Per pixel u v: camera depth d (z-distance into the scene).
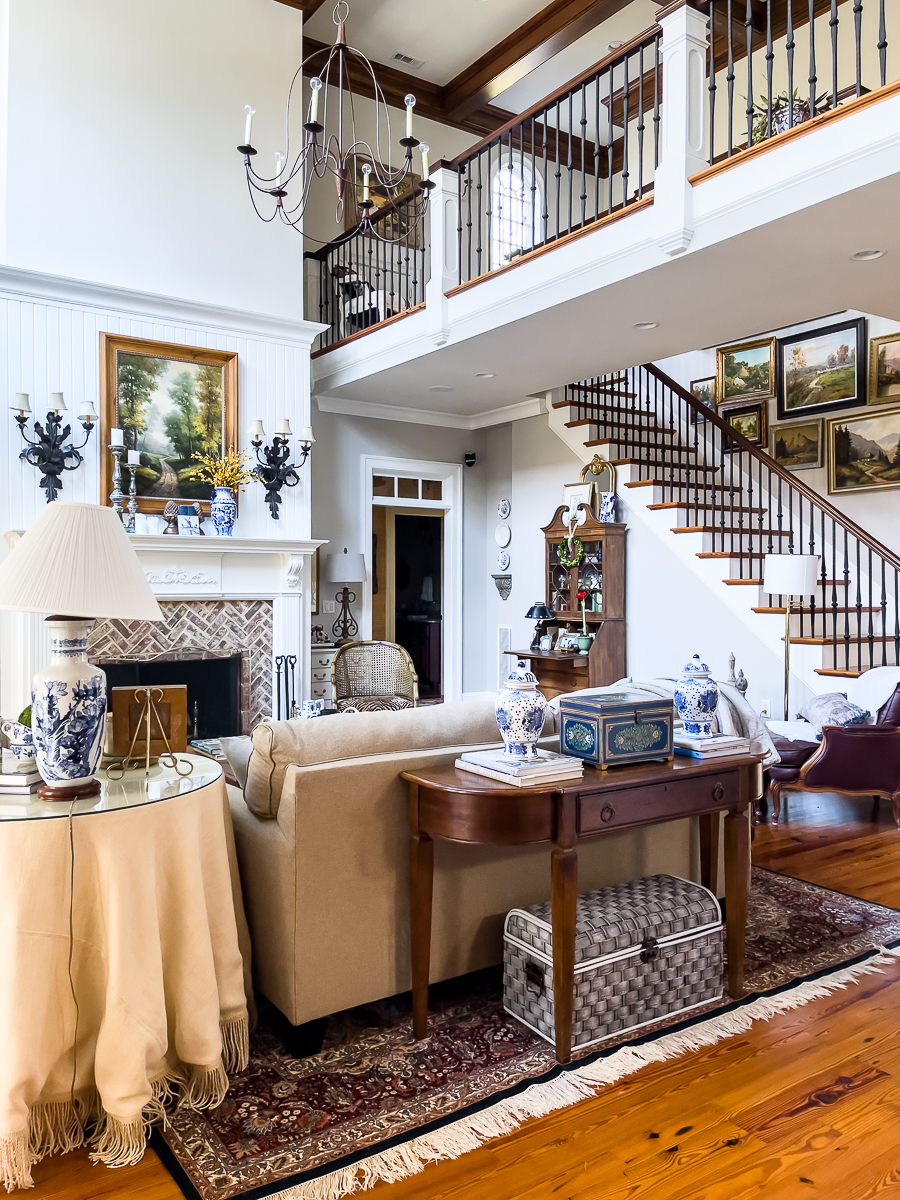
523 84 8.53
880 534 6.51
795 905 3.46
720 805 2.60
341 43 3.50
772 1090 2.16
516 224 9.09
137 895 1.99
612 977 2.41
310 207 7.51
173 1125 2.02
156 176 5.77
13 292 5.16
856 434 6.66
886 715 4.68
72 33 5.45
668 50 4.03
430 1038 2.44
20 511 5.19
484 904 2.69
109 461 5.49
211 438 5.96
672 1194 1.77
